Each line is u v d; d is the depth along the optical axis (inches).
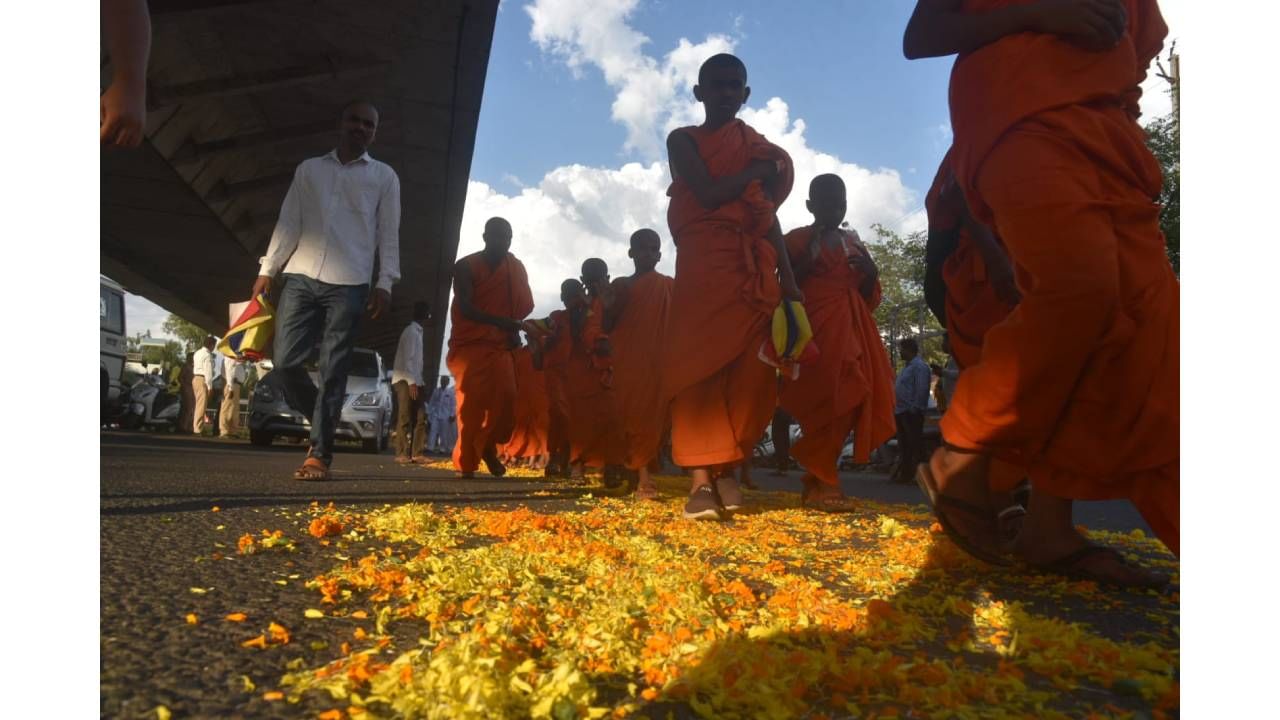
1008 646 73.7
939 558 115.3
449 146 725.9
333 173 214.2
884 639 73.4
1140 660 66.7
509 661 59.6
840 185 215.2
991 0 99.3
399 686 54.2
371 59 591.5
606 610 77.0
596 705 56.5
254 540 109.0
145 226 879.7
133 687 54.7
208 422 791.7
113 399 709.9
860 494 359.3
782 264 179.2
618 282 233.0
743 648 64.7
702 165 170.4
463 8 535.8
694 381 166.4
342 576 88.6
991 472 110.0
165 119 621.0
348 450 648.4
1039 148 91.8
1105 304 88.5
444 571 92.4
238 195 802.8
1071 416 94.3
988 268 119.4
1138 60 101.0
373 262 221.9
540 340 314.3
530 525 135.8
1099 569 102.0
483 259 286.4
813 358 175.2
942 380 459.5
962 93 100.3
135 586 80.5
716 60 175.2
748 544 132.9
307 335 215.9
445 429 847.7
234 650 63.7
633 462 225.5
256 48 565.9
